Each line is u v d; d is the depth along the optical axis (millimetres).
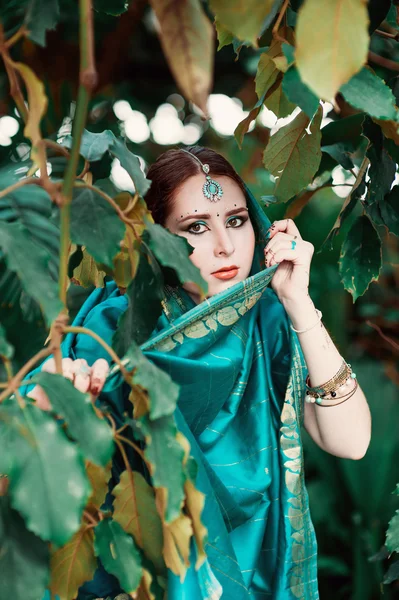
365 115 1137
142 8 2738
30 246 772
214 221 1280
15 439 691
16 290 1010
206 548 1109
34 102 745
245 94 3293
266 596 1297
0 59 1490
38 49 2230
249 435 1309
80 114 761
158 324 1277
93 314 1289
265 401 1320
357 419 1344
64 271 801
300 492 1293
